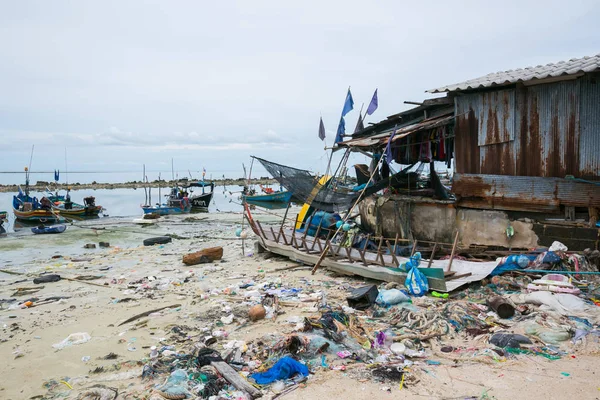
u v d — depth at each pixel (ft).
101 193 198.80
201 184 149.69
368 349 22.02
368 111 49.90
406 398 17.17
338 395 17.61
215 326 27.35
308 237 50.37
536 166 35.17
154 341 25.73
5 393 20.02
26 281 44.34
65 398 19.27
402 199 43.91
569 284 27.96
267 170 47.24
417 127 40.45
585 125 32.60
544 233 34.99
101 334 27.40
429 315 25.46
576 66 32.81
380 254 36.06
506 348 21.15
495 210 37.73
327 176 49.55
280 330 25.57
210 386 18.63
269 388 18.56
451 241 40.60
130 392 19.26
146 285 39.29
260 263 47.50
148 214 100.17
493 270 32.27
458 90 38.04
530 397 16.80
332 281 37.14
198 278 41.73
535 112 34.91
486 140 37.50
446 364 20.11
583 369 18.74
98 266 50.60
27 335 27.73
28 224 97.14
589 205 32.71
